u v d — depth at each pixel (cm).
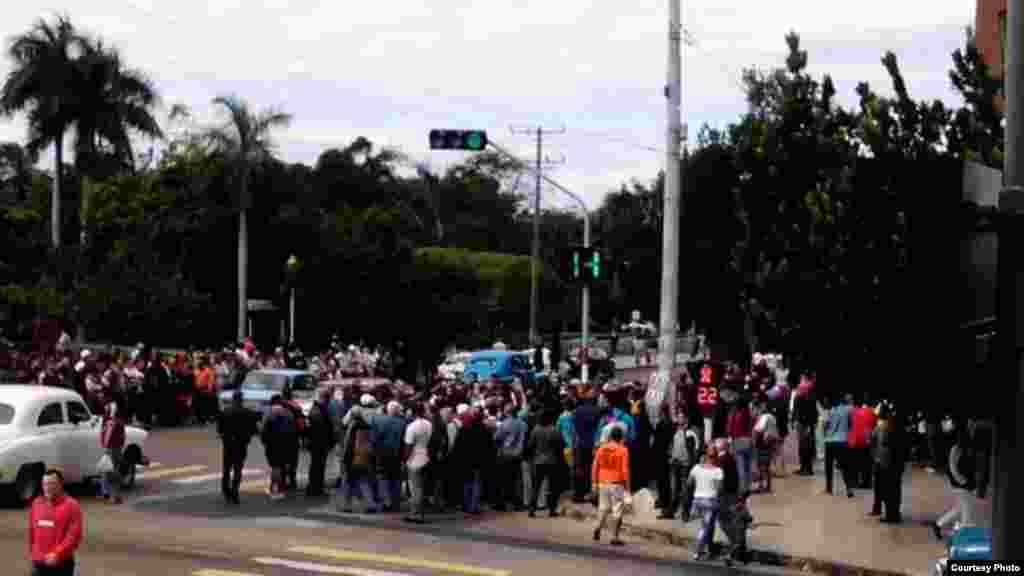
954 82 1959
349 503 2394
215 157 6331
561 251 2938
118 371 3478
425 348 5050
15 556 1755
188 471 2916
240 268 6228
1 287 5541
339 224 6856
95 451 2462
